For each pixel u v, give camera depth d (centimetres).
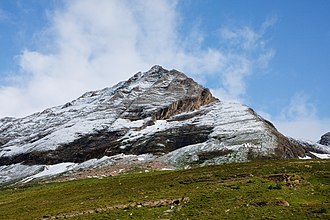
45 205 7812
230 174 7975
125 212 5553
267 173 7562
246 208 5019
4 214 7538
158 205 5753
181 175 9044
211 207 5262
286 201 5169
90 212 5841
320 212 4594
